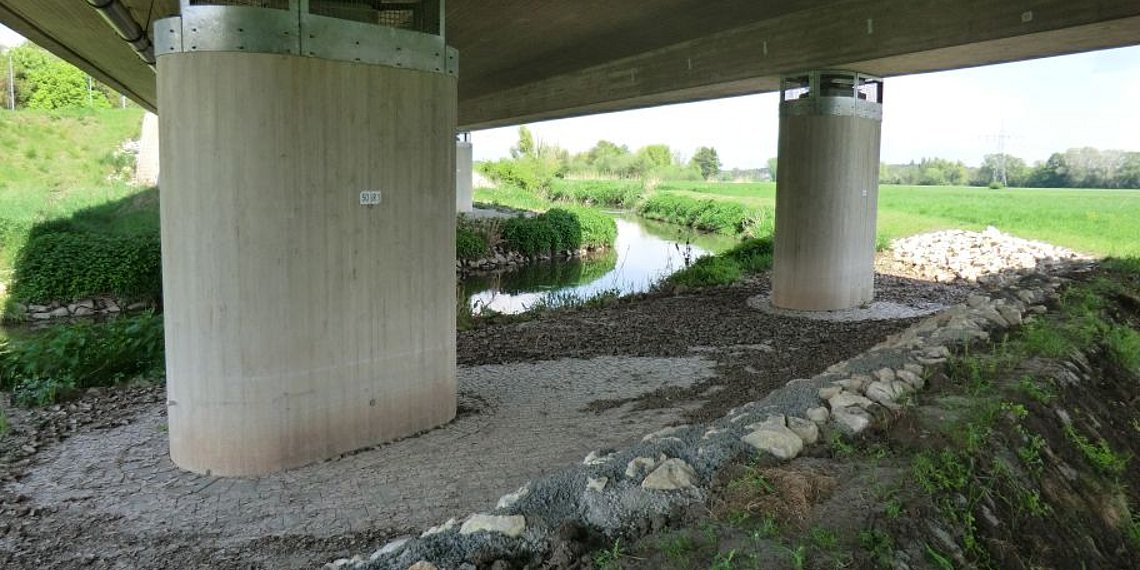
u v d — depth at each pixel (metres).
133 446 6.92
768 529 3.70
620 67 16.95
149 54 11.38
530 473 6.18
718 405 7.94
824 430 4.91
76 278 20.75
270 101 6.02
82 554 4.88
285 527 5.27
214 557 4.82
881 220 27.05
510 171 62.81
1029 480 4.78
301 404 6.43
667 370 9.58
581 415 7.76
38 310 20.45
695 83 14.65
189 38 5.88
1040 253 19.69
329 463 6.52
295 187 6.21
